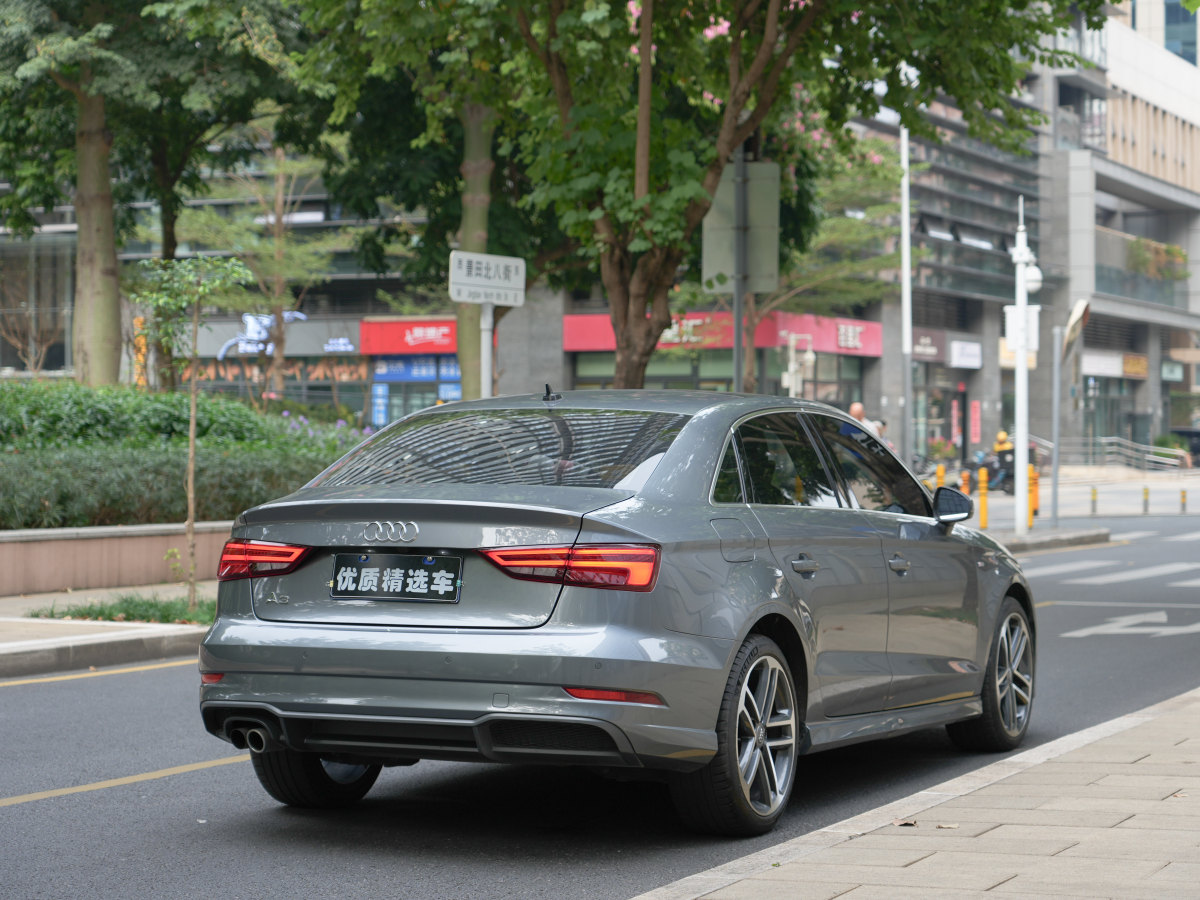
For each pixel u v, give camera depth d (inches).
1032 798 237.9
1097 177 2952.8
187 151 1161.4
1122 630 556.4
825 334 2199.8
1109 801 233.3
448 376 2245.3
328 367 2311.8
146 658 467.8
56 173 1112.8
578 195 626.2
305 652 217.2
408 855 225.5
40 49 899.4
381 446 251.0
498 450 237.5
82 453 681.6
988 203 2640.3
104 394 810.8
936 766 304.3
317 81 739.4
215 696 224.8
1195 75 3454.7
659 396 255.4
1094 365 2965.1
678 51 691.4
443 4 613.9
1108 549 1003.3
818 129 997.8
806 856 200.7
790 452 259.8
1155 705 353.4
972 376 2672.2
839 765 306.5
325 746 219.6
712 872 198.5
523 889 205.0
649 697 207.6
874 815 229.0
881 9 622.2
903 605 273.3
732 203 635.5
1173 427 3388.3
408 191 1004.6
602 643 205.6
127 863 221.5
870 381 2364.7
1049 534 1030.4
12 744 322.7
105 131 1039.0
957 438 2630.4
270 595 225.0
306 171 1959.9
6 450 715.4
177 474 699.4
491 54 649.6
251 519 228.4
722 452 239.8
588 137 620.1
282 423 890.7
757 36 665.6
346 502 218.4
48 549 613.9
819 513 256.8
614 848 229.0
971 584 301.4
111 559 642.2
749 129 633.6
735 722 222.1
